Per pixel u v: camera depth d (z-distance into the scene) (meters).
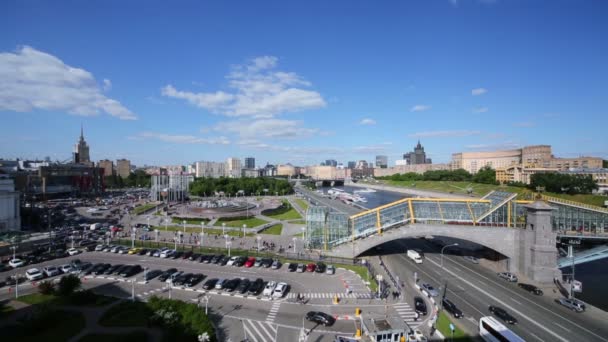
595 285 93.50
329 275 90.31
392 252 117.00
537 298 77.62
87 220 170.88
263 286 81.56
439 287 83.19
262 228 150.50
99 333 56.28
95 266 92.06
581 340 59.22
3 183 138.50
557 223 106.00
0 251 106.75
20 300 70.06
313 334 58.97
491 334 56.38
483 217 105.56
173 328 56.31
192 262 101.06
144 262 100.81
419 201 114.12
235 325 61.75
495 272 96.38
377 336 54.12
